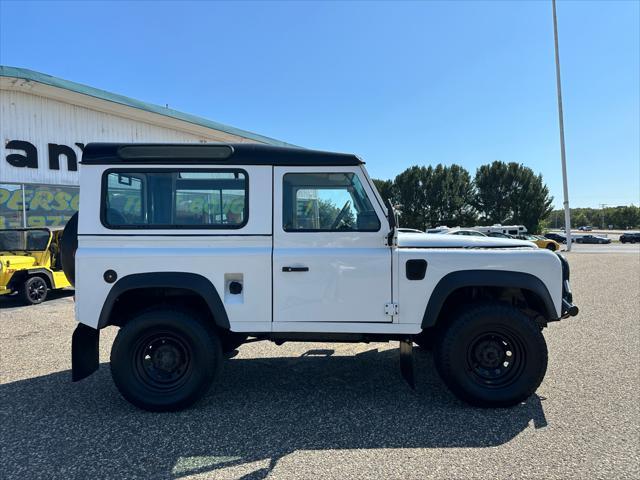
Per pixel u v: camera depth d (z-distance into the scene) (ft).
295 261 11.74
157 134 51.72
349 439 10.14
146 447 9.78
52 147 42.55
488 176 163.53
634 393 12.83
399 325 11.77
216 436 10.30
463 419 11.18
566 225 94.12
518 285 11.51
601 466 8.86
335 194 12.12
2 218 39.32
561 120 92.68
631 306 27.43
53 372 14.98
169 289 12.15
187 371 11.75
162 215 11.98
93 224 11.69
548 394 12.79
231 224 11.98
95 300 11.57
